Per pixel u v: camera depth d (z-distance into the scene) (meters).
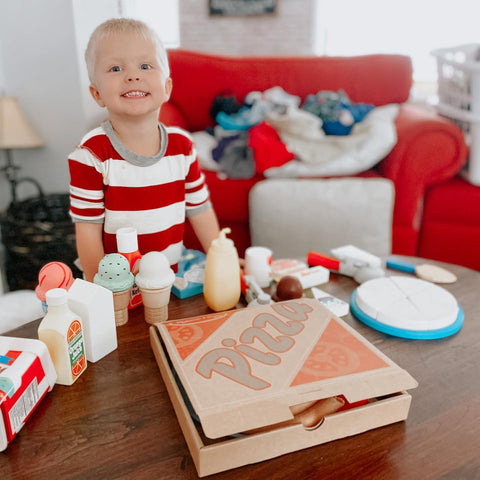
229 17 3.83
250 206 1.77
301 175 1.83
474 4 2.81
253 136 1.91
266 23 3.80
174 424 0.58
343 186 1.71
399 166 1.80
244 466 0.52
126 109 0.79
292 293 0.84
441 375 0.69
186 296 0.90
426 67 3.04
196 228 1.05
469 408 0.62
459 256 1.90
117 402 0.61
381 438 0.57
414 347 0.75
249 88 2.29
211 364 0.60
